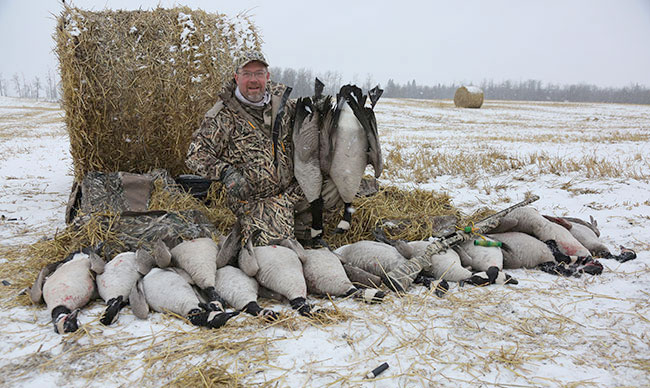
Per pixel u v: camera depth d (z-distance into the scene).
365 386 3.00
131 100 6.38
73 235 5.06
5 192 8.76
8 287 4.42
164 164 6.91
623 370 3.17
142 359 3.26
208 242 4.57
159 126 6.62
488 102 55.00
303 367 3.19
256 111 5.05
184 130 6.68
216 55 6.61
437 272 4.72
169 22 6.42
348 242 5.66
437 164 11.59
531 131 22.94
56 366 3.18
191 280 4.20
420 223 5.86
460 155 12.31
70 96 6.30
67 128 6.70
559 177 10.15
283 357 3.30
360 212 5.91
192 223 5.33
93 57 6.16
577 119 31.61
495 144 16.41
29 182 9.87
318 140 4.98
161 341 3.47
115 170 6.75
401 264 4.60
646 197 8.48
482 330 3.70
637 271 4.89
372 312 3.99
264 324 3.73
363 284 4.48
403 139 18.59
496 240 5.13
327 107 4.98
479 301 4.19
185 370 3.14
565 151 14.04
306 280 4.39
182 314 3.81
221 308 3.77
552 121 29.97
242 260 4.20
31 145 17.72
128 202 6.20
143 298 3.90
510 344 3.50
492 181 10.05
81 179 6.73
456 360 3.30
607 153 13.38
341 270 4.42
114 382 3.02
